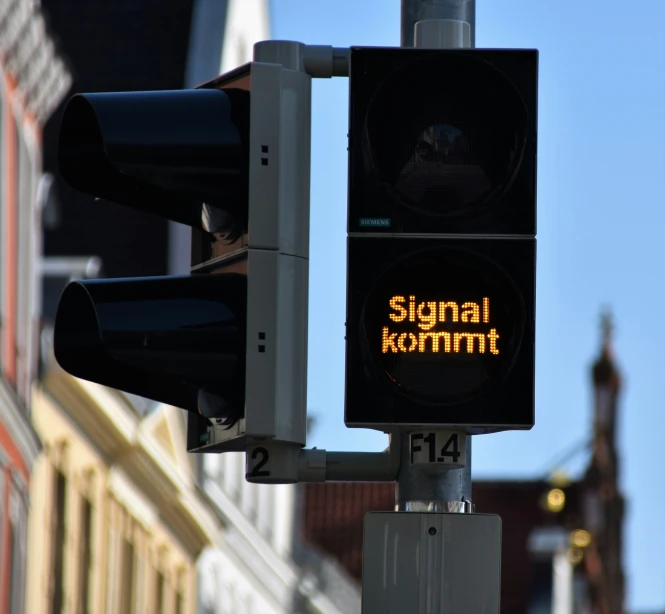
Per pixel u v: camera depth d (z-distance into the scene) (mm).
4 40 40469
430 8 10758
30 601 42125
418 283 9977
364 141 10047
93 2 57156
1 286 40562
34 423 42531
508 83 10109
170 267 52188
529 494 94062
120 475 49656
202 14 56938
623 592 124375
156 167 10344
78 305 11188
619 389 125688
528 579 90125
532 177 10047
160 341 10344
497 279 9961
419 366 9922
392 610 10211
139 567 52281
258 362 10297
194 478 56406
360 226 9992
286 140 10461
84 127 11242
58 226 51750
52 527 43969
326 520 81750
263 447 10469
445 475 10328
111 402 47125
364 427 10070
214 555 60938
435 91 10117
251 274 10344
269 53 10695
